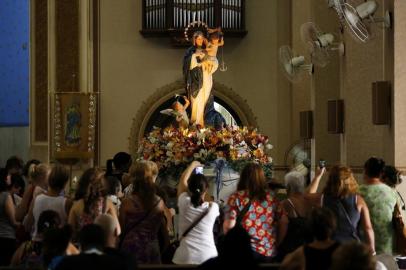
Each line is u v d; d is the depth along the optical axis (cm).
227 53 2466
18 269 719
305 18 2384
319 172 1013
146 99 2458
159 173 1491
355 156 1788
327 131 1958
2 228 1064
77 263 645
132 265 685
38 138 2370
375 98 1383
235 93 2455
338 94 2023
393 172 1043
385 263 960
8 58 2703
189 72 1925
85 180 924
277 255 932
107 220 774
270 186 1048
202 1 2406
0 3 2711
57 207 945
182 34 2405
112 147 2453
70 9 2400
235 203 917
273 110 2455
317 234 707
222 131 1490
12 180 1169
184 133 1483
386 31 1397
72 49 2400
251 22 2472
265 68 2461
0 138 2720
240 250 640
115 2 2466
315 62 1766
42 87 2383
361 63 1777
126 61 2464
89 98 2336
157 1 2416
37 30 2397
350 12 1302
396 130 1345
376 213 987
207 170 1445
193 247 924
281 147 2442
